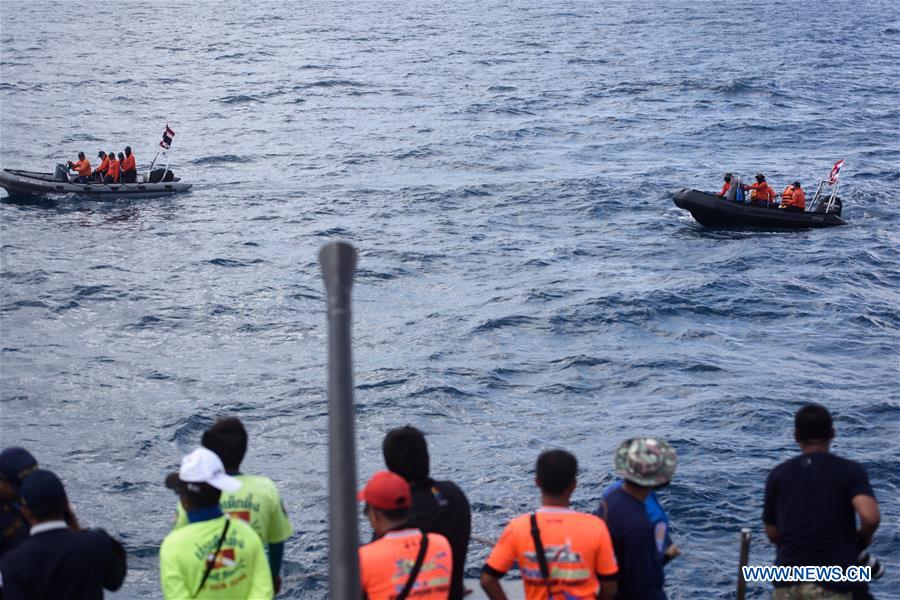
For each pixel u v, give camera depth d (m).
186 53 95.00
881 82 77.62
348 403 3.72
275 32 113.31
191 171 50.12
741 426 21.98
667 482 6.34
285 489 19.41
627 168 50.53
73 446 21.14
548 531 6.21
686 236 38.44
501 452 20.97
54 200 42.41
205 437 6.66
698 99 70.44
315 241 37.72
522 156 53.44
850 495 6.97
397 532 5.95
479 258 35.62
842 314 29.61
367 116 65.38
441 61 90.31
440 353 26.53
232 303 30.38
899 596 15.32
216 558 5.93
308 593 15.77
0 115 64.12
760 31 113.00
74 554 5.95
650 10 137.75
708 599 15.44
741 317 29.52
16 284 31.53
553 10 138.75
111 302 30.22
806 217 39.44
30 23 118.69
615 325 28.61
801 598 7.02
